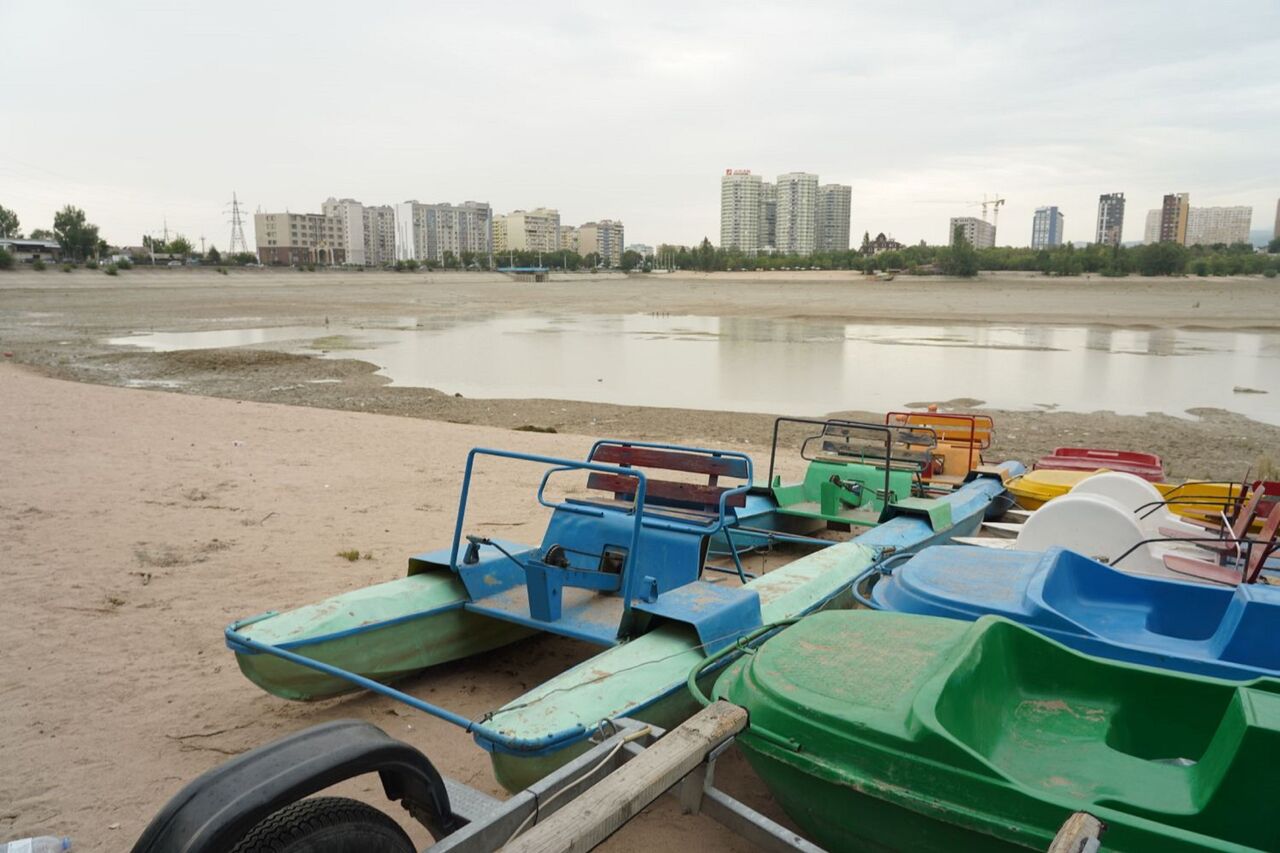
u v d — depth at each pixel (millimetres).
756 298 75812
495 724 3230
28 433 12477
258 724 4395
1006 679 3455
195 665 5094
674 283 119438
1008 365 27594
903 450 8609
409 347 32406
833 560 5371
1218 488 7691
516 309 58250
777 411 18500
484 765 4035
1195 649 4172
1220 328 42906
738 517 6914
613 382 23250
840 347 33406
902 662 3229
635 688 3584
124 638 5453
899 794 2711
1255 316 51719
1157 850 2318
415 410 18047
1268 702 2760
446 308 58562
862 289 97250
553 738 3125
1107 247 159875
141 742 4191
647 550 4938
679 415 17609
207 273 127188
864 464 8039
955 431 9719
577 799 2279
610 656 3824
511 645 5496
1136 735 3398
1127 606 4801
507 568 5113
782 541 7570
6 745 4125
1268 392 21734
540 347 32906
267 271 146250
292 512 8820
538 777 3209
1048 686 3545
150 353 28125
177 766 3980
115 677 4895
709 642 3994
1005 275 143000
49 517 8164
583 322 46719
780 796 3182
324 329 40188
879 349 32688
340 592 6367
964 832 2637
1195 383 23406
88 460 10852
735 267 185375
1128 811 2736
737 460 5246
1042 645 3541
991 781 2572
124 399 16609
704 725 2771
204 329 39219
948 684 2938
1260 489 6211
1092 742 3260
